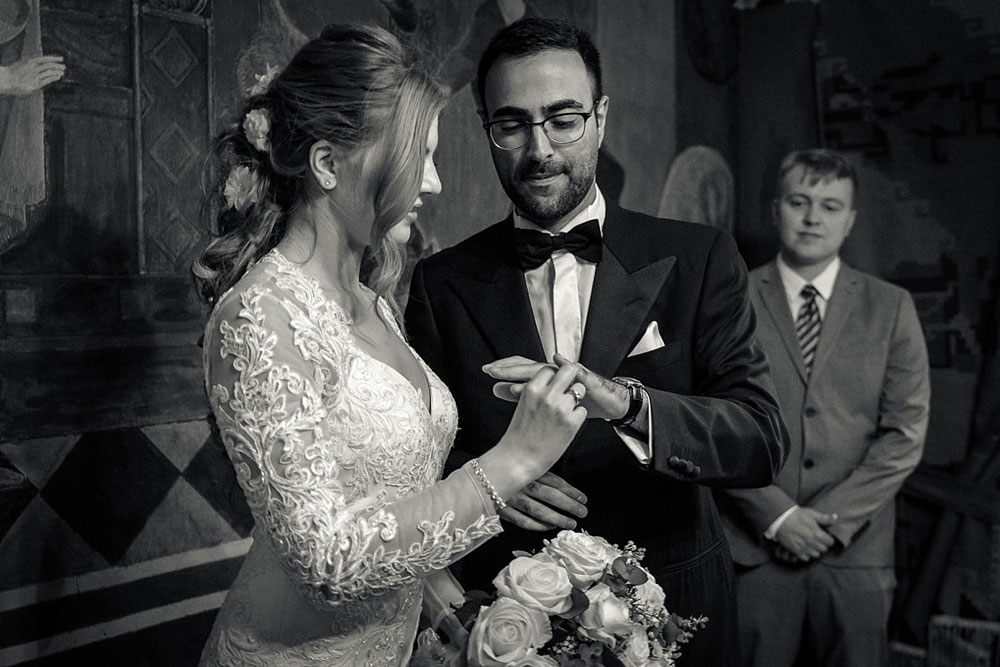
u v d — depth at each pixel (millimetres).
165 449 2281
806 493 3594
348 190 1478
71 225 2066
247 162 1551
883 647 3623
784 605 3570
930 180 3744
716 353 2086
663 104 3848
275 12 2492
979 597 3570
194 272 1565
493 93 2059
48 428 2025
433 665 1435
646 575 1526
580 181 2068
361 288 1724
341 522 1299
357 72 1436
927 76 3742
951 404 3660
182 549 2320
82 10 2080
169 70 2260
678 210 3941
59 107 2039
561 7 3354
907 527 3715
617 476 2102
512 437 1438
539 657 1354
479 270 2225
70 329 2066
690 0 3959
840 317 3646
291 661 1492
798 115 4082
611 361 2072
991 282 3605
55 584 2041
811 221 3684
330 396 1383
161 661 2270
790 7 4090
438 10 2889
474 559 2191
